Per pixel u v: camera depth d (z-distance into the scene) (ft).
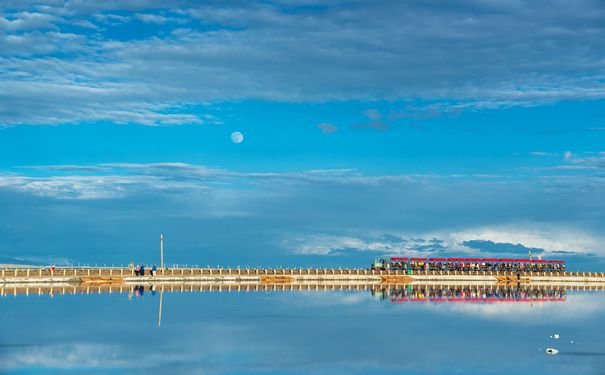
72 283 577.02
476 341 291.99
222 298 466.70
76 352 259.39
